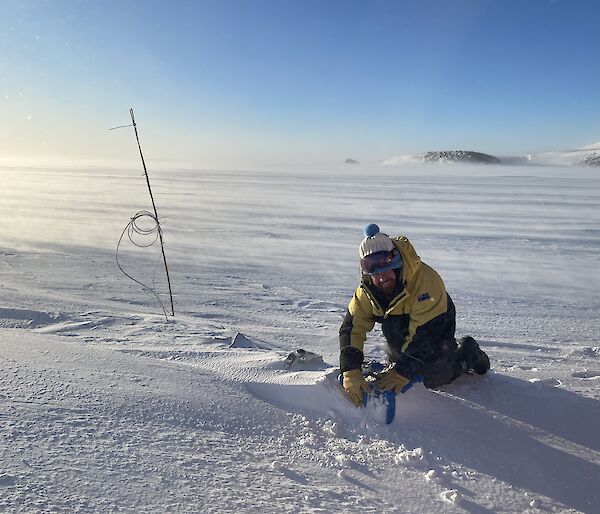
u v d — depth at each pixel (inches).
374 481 75.0
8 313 184.5
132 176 1994.3
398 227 614.5
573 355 190.7
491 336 226.7
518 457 85.1
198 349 140.6
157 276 339.3
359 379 97.7
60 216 682.2
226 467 72.0
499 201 959.6
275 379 104.7
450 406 100.6
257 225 630.5
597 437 94.0
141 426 78.1
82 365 97.5
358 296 107.2
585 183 1619.1
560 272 381.7
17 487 58.1
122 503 59.2
